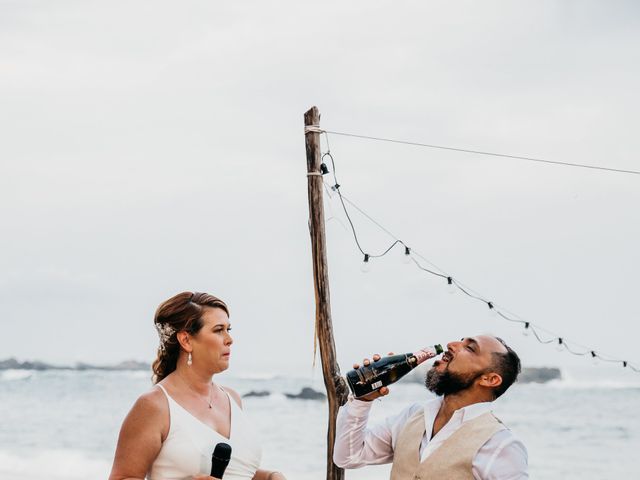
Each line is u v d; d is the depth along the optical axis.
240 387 37.06
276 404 26.91
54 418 25.58
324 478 16.52
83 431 22.95
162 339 3.41
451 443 3.07
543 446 20.83
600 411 24.72
